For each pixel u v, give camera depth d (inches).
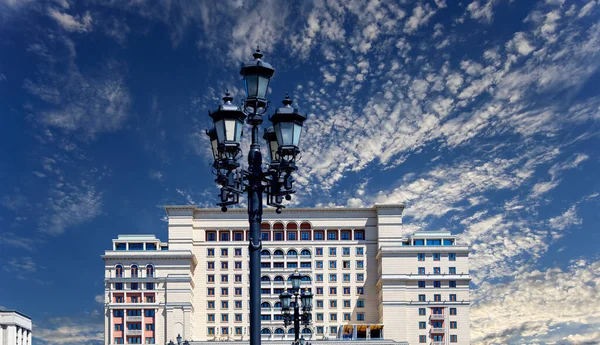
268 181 1137.4
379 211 6294.3
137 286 6003.9
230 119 1082.1
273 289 6245.1
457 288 6023.6
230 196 1105.4
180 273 6018.7
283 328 6161.4
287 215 6363.2
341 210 6363.2
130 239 6146.7
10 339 5787.4
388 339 5772.6
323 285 6264.8
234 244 6289.4
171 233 6205.7
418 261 6063.0
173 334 5900.6
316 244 6323.8
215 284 6235.2
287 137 1100.5
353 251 6323.8
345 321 6205.7
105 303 5974.4
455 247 6082.7
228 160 1074.7
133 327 5930.1
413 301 6003.9
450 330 5949.8
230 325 6166.3
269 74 1108.5
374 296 6245.1
